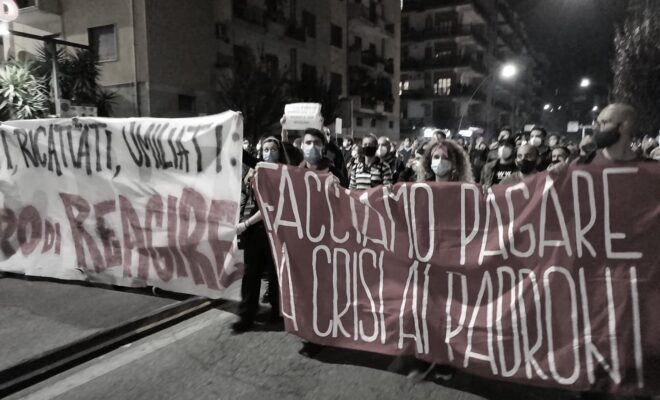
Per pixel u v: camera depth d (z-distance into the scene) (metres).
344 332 3.51
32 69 14.35
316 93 24.25
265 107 19.86
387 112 36.06
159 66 17.86
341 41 30.80
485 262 3.06
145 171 4.62
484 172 5.94
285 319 3.70
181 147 4.38
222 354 3.71
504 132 7.10
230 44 21.20
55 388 3.27
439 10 45.78
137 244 4.75
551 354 2.89
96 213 4.94
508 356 3.00
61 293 4.94
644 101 13.69
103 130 4.77
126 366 3.55
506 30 62.56
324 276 3.56
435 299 3.21
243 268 4.27
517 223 2.97
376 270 3.40
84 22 18.09
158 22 17.72
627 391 2.75
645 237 2.69
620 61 14.43
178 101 18.94
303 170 3.58
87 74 15.52
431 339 3.22
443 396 3.07
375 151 6.56
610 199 2.75
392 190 3.29
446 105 46.66
